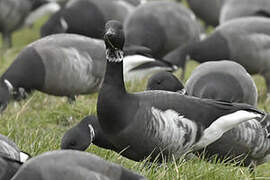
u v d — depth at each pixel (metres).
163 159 10.96
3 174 8.70
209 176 11.13
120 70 10.59
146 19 19.58
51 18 22.27
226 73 14.11
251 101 14.39
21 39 28.77
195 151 11.52
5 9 25.14
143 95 10.83
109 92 10.53
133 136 10.55
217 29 17.92
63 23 21.89
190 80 14.23
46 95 15.99
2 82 14.80
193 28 20.17
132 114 10.52
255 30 17.44
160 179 10.48
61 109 15.09
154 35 19.39
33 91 15.16
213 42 17.64
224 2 23.92
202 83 13.94
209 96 13.57
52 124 14.68
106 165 8.18
